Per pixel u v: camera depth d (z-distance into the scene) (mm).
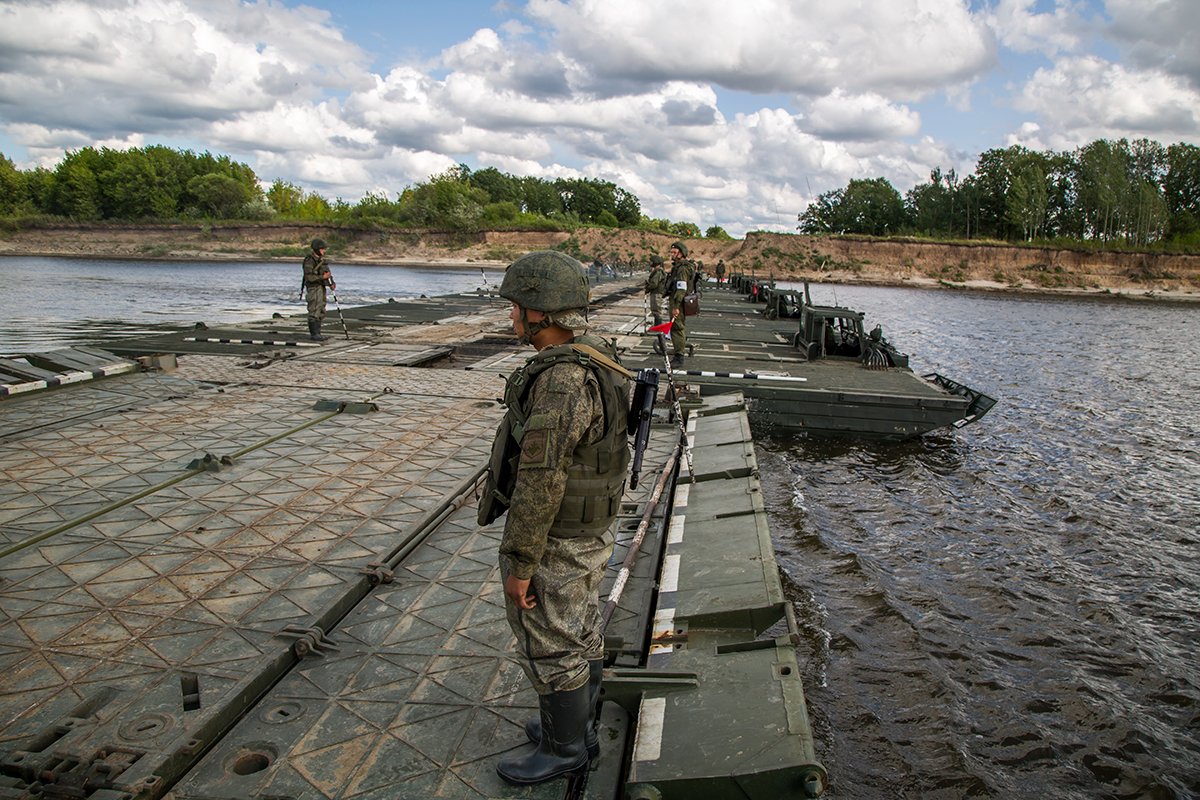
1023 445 12594
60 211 91312
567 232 84875
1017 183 86000
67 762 3010
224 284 42188
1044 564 7738
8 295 31547
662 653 4016
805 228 103625
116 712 3395
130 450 7359
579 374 2652
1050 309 47969
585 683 3010
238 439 7875
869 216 99938
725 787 2885
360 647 4121
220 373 11547
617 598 4570
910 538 8289
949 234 93938
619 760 3291
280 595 4562
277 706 3596
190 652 3910
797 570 7336
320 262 15461
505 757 3166
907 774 4547
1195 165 94000
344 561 5055
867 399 11359
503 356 14680
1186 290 69812
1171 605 6941
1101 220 87875
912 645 6012
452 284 49062
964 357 23547
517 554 2625
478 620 4422
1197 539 8594
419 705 3617
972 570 7520
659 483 6777
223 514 5824
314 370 12078
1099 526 8883
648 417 2982
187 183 92812
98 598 4469
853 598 6793
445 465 7242
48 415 8539
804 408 11547
